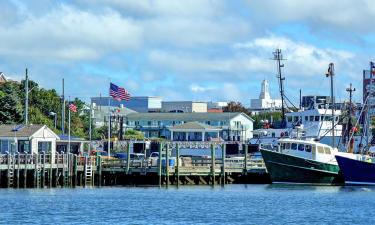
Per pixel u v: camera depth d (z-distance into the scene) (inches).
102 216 4178.2
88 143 7593.5
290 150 5940.0
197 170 5925.2
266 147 6796.3
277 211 4490.7
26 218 4042.8
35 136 5831.7
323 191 5580.7
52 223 3914.9
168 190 5570.9
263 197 5182.1
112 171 5841.5
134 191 5452.8
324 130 6875.0
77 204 4613.7
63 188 5462.6
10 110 7608.3
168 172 5807.1
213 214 4335.6
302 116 6983.3
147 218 4143.7
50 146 5949.8
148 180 5905.5
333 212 4473.4
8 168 5152.6
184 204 4744.1
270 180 6146.7
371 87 6328.7
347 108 7126.0
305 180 5880.9
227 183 6112.2
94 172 5797.2
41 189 5290.4
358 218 4249.5
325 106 6983.3
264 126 7529.5
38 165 5300.2
